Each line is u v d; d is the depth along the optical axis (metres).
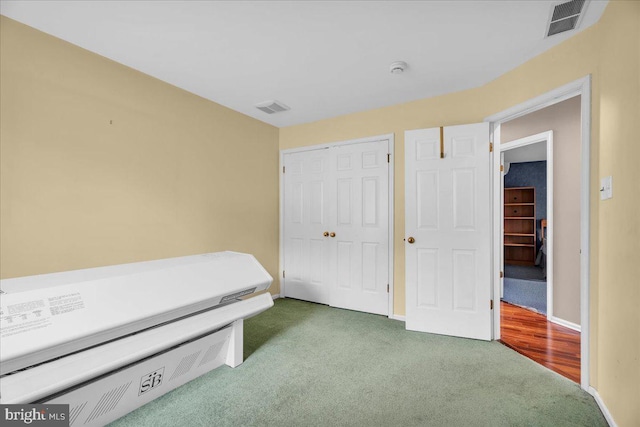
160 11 1.75
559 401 1.78
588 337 1.87
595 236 1.83
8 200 1.83
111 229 2.30
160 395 1.79
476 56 2.26
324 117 3.64
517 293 4.30
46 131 1.97
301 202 3.90
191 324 1.73
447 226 2.77
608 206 1.65
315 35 2.00
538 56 2.23
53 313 1.24
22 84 1.87
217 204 3.16
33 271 1.92
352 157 3.49
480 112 2.76
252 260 2.24
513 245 6.82
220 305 1.97
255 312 2.12
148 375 1.68
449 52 2.21
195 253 2.93
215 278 1.90
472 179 2.70
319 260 3.78
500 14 1.78
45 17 1.81
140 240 2.48
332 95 2.98
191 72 2.51
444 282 2.78
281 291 4.06
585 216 1.89
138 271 1.64
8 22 1.82
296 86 2.78
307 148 3.83
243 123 3.50
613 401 1.57
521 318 3.29
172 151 2.73
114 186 2.32
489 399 1.80
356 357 2.32
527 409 1.71
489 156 2.65
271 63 2.36
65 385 1.22
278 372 2.10
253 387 1.91
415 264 2.88
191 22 1.86
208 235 3.07
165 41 2.06
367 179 3.40
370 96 3.01
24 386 1.13
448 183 2.77
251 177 3.61
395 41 2.06
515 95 2.42
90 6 1.71
